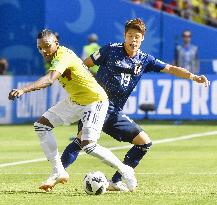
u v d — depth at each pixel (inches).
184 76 1138.0
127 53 1110.4
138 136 1131.9
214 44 2982.3
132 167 1146.7
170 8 3093.0
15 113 2487.7
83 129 1074.7
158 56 2984.7
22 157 1636.3
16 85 2490.2
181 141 1975.9
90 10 2982.3
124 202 1015.6
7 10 2994.6
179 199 1045.8
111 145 1882.4
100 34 2992.1
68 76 1071.0
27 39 3006.9
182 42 2972.4
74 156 1135.6
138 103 2559.1
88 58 1121.4
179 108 2561.5
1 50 3009.4
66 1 2977.4
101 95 1080.2
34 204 999.0
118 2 2979.8
